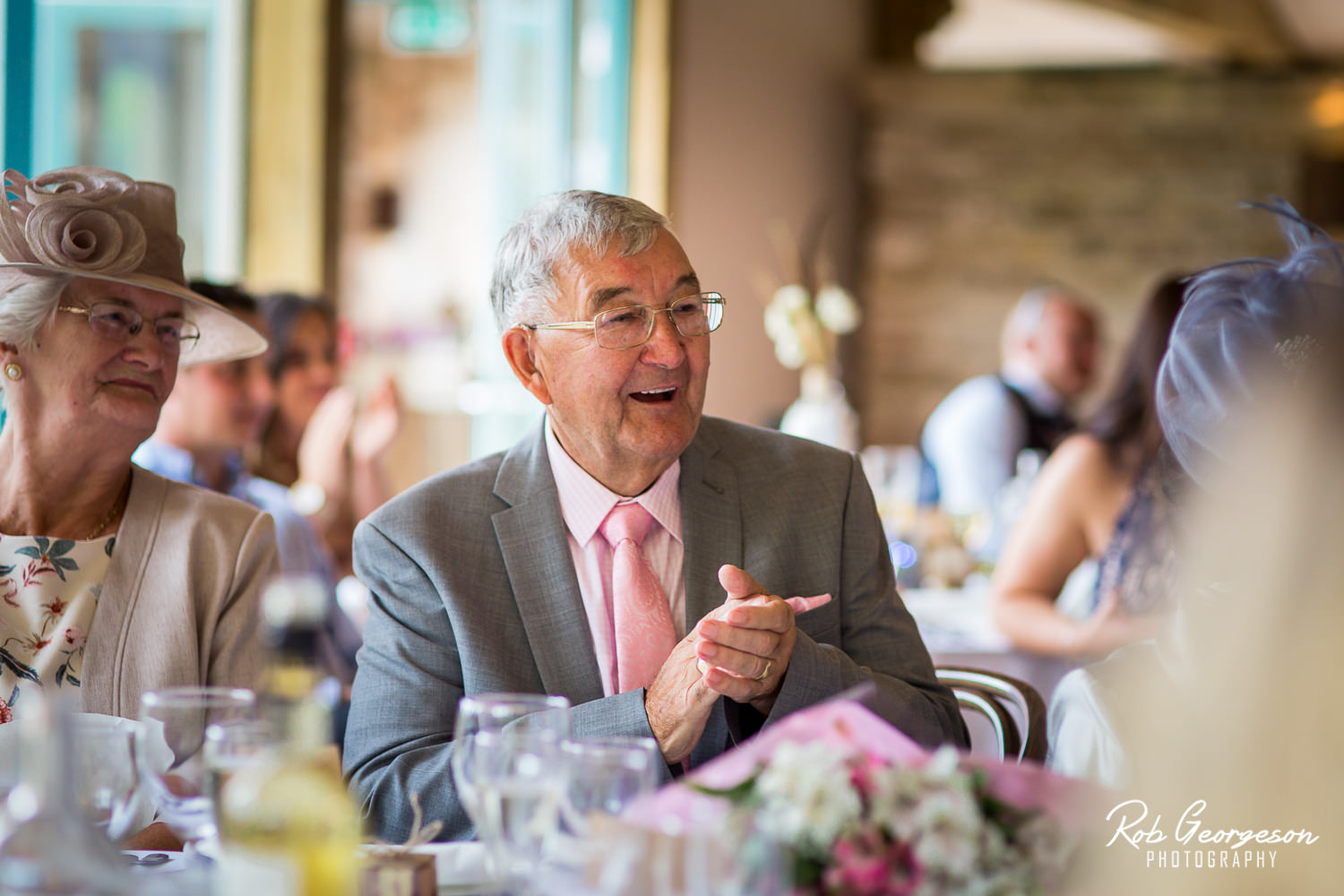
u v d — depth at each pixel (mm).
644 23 5355
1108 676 1146
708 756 1680
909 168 7828
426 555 1749
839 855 940
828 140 7219
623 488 1786
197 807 1150
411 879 1091
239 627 1843
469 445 4762
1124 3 7293
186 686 1775
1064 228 7922
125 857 1287
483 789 1053
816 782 951
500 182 4875
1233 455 733
